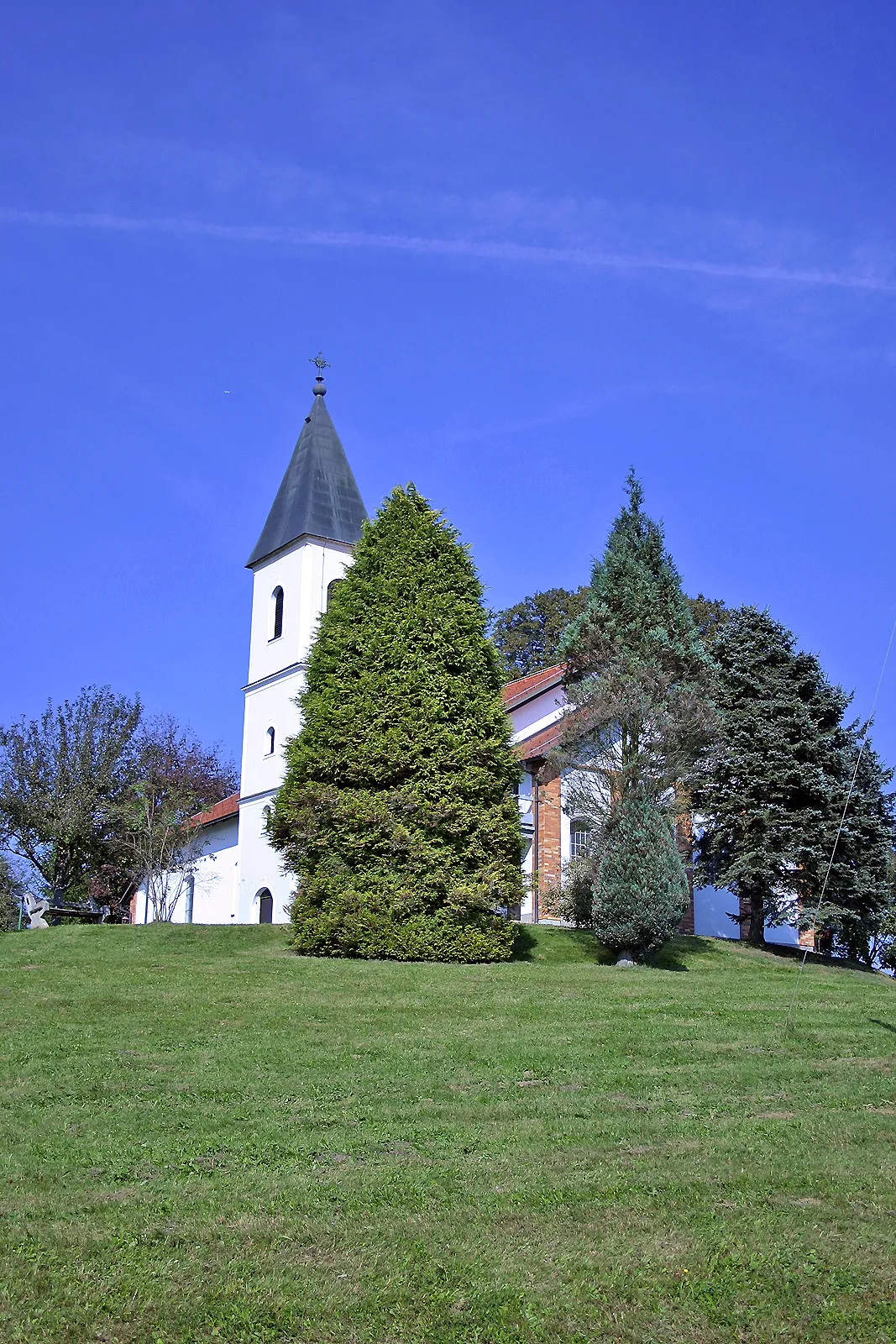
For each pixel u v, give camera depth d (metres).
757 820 31.95
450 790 25.69
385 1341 7.21
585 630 28.39
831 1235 8.59
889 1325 7.40
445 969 22.78
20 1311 7.38
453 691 26.78
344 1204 9.20
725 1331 7.34
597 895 25.75
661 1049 15.07
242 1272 7.97
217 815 45.62
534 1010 17.86
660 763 26.34
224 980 20.19
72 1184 9.62
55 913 41.00
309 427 41.72
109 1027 15.86
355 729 26.31
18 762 41.31
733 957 29.05
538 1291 7.78
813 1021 17.27
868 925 32.19
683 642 28.39
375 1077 13.38
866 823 31.48
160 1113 11.77
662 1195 9.38
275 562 41.22
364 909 24.56
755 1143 10.80
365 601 28.03
